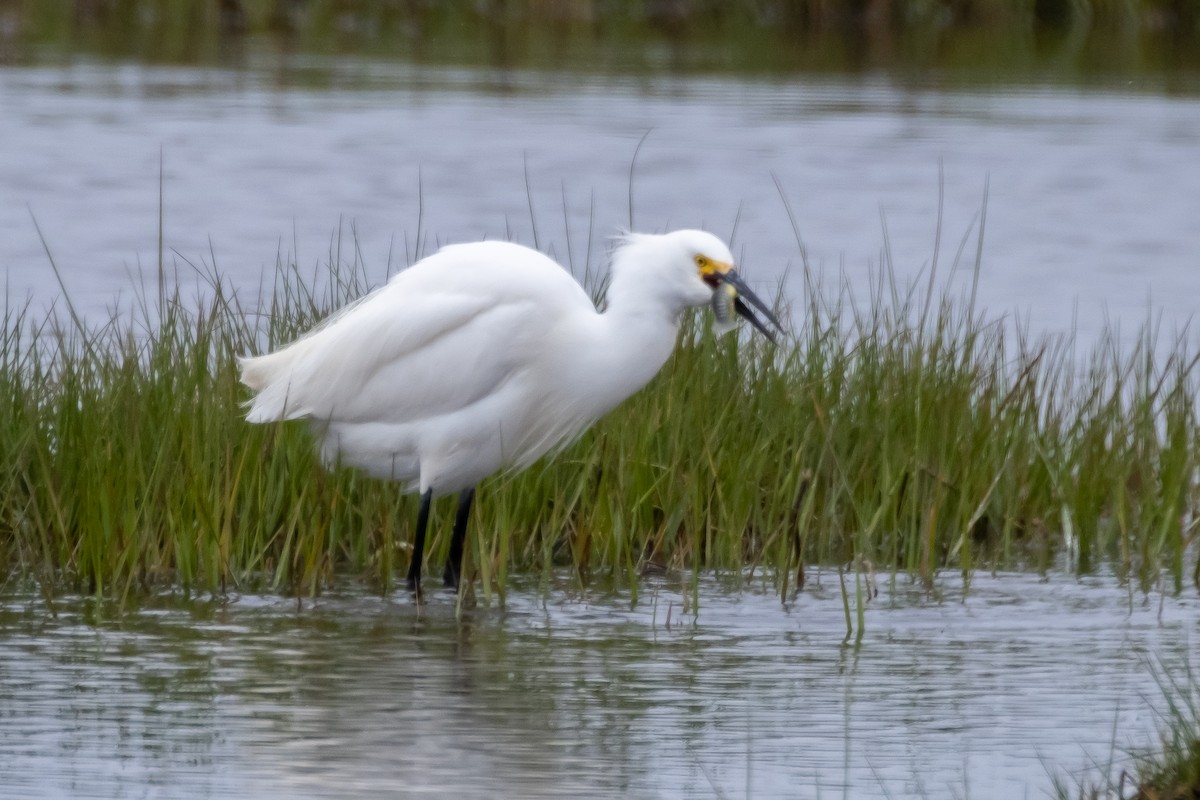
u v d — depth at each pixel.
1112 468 13.86
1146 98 36.44
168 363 13.33
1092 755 8.66
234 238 24.69
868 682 9.82
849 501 13.27
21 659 9.95
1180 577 12.17
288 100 34.44
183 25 43.34
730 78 37.97
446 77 37.38
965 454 13.59
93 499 11.62
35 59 37.66
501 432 11.90
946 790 8.20
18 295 21.00
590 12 46.72
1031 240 26.25
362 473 12.64
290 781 8.16
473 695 9.51
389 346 11.70
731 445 13.20
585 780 8.25
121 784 8.08
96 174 28.20
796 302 21.62
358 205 26.98
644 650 10.43
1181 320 21.55
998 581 12.34
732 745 8.77
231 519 11.91
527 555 12.70
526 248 12.11
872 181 29.52
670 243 11.82
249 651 10.26
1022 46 43.31
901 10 47.00
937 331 14.51
